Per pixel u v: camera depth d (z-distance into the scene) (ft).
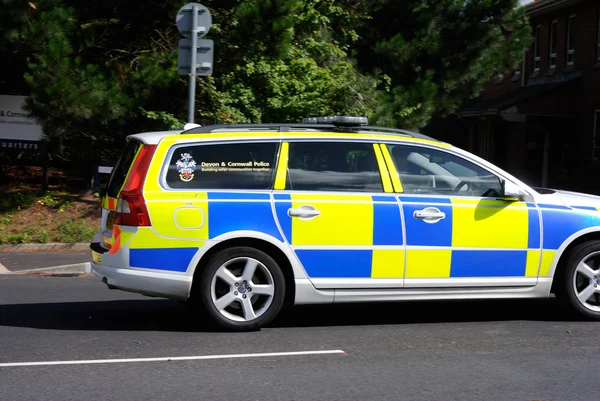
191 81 32.78
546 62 88.69
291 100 46.80
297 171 23.00
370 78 50.85
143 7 49.34
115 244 22.18
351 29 56.49
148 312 26.07
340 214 22.75
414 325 24.02
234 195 22.47
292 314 25.73
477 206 23.50
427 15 55.83
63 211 47.03
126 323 24.25
